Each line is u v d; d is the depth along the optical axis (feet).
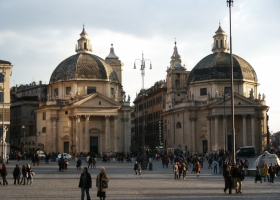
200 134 316.81
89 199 72.69
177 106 335.47
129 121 315.37
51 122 304.71
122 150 312.29
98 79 307.99
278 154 193.26
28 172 112.57
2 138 229.04
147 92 445.78
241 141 306.55
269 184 112.27
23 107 376.89
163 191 94.22
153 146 420.77
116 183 115.55
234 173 90.27
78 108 289.94
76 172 161.89
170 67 374.63
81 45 325.62
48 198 81.87
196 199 79.41
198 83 321.11
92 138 301.63
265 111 319.06
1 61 260.62
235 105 300.61
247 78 318.45
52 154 276.82
